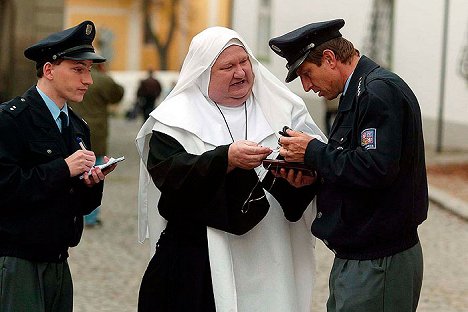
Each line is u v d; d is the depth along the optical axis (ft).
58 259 30.94
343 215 29.96
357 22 155.63
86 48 30.99
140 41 321.52
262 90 34.50
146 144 34.55
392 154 28.60
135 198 91.25
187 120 33.17
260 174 33.58
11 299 30.07
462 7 136.98
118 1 320.50
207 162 31.60
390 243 29.76
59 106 31.09
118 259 62.90
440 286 56.59
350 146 29.91
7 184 29.48
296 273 34.91
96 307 50.34
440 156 130.11
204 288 33.24
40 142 30.27
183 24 304.91
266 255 33.81
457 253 67.36
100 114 72.02
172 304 33.58
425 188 30.35
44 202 30.17
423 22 143.13
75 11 319.88
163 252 33.71
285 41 30.81
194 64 33.45
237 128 33.96
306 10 163.02
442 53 139.95
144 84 225.15
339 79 30.58
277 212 33.86
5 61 136.15
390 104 28.84
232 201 32.71
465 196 93.50
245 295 33.71
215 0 299.99
